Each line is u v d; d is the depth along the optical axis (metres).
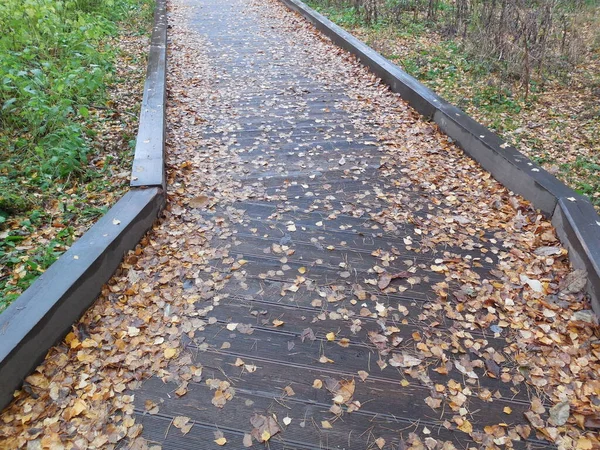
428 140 4.79
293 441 2.08
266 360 2.45
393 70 6.02
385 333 2.62
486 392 2.30
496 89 6.14
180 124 5.07
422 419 2.18
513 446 2.07
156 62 5.98
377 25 8.94
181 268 3.03
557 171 4.34
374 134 4.94
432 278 3.02
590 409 2.21
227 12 10.24
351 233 3.43
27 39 5.84
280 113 5.43
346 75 6.56
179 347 2.50
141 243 3.20
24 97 4.80
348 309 2.78
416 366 2.43
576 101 5.92
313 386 2.32
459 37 8.12
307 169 4.27
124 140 4.68
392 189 3.98
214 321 2.66
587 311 2.73
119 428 2.09
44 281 2.48
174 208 3.59
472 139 4.36
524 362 2.46
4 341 2.13
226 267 3.07
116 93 5.74
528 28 6.51
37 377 2.25
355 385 2.33
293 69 6.84
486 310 2.79
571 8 8.83
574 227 3.06
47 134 4.46
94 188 3.94
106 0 8.40
